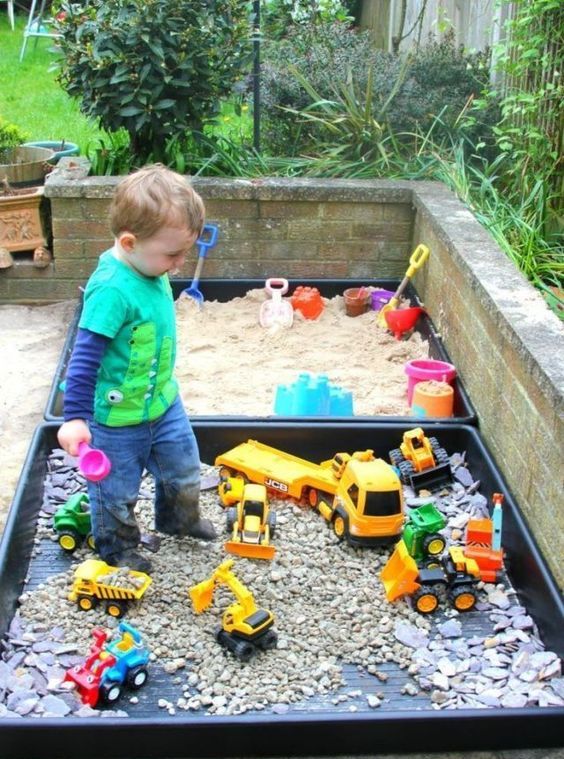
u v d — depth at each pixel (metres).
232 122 5.34
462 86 4.56
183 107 4.10
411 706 1.90
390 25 7.01
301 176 4.29
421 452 2.66
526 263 3.37
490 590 2.25
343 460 2.50
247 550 2.31
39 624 2.09
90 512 2.28
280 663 1.99
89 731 1.76
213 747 1.79
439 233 3.40
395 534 2.35
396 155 4.32
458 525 2.47
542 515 2.25
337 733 1.80
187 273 4.07
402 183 4.04
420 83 4.62
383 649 2.04
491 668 1.99
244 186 3.91
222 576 2.06
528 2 3.84
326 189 3.93
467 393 3.01
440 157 4.22
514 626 2.12
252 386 3.21
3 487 2.69
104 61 3.90
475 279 2.86
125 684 1.91
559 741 1.84
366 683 1.96
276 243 4.04
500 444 2.63
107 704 1.88
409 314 3.62
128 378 2.06
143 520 2.48
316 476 2.53
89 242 3.98
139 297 2.01
